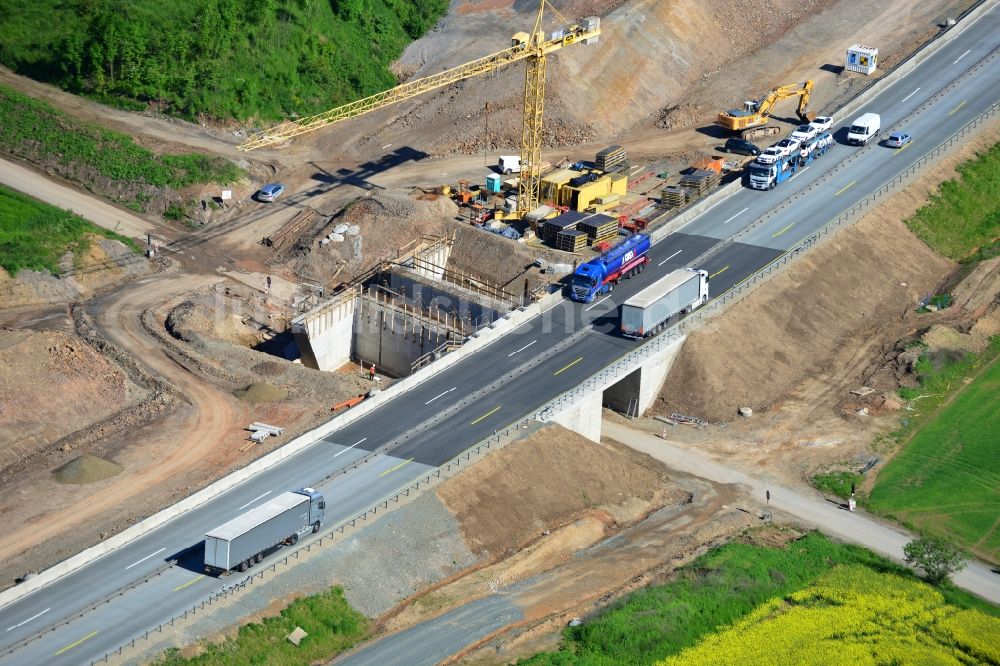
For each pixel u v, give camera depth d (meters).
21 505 112.44
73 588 100.50
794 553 113.19
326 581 102.50
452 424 122.56
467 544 109.94
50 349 130.00
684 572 108.94
